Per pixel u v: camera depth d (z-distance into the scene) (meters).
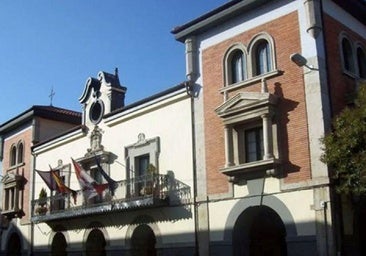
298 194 16.73
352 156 14.17
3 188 34.66
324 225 15.84
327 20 18.25
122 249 23.50
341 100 17.75
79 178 24.67
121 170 24.48
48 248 29.16
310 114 16.92
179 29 21.72
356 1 19.48
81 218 26.61
